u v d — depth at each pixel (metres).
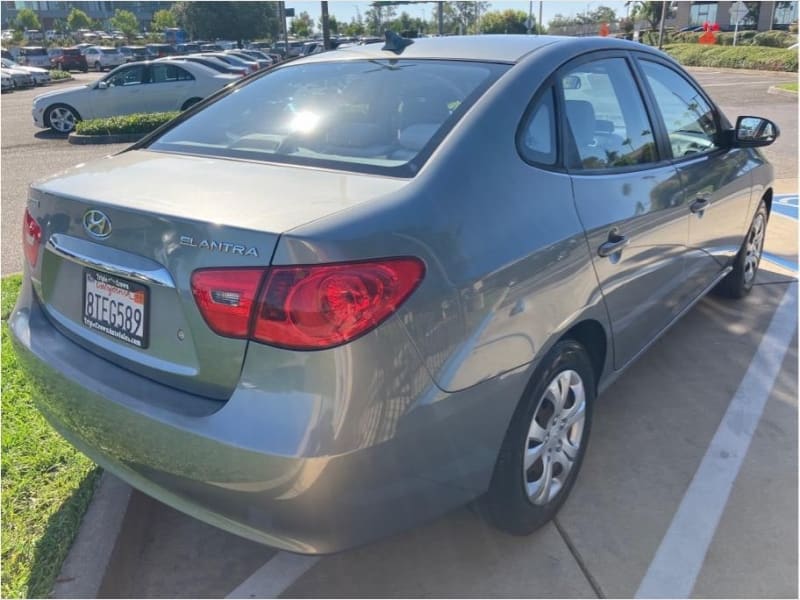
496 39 3.02
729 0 54.59
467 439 2.13
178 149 2.76
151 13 109.38
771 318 4.61
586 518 2.75
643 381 3.81
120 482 2.80
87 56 47.59
